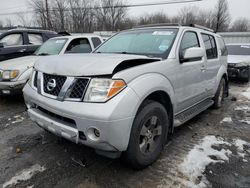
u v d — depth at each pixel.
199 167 2.69
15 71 4.97
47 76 2.58
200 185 2.36
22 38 7.07
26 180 2.44
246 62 8.43
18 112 4.73
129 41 3.63
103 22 46.31
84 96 2.18
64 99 2.29
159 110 2.64
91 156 2.92
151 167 2.69
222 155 2.98
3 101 5.53
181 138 3.51
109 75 2.19
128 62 2.41
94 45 6.56
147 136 2.58
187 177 2.50
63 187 2.33
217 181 2.44
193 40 3.73
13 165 2.72
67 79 2.32
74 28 43.28
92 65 2.31
